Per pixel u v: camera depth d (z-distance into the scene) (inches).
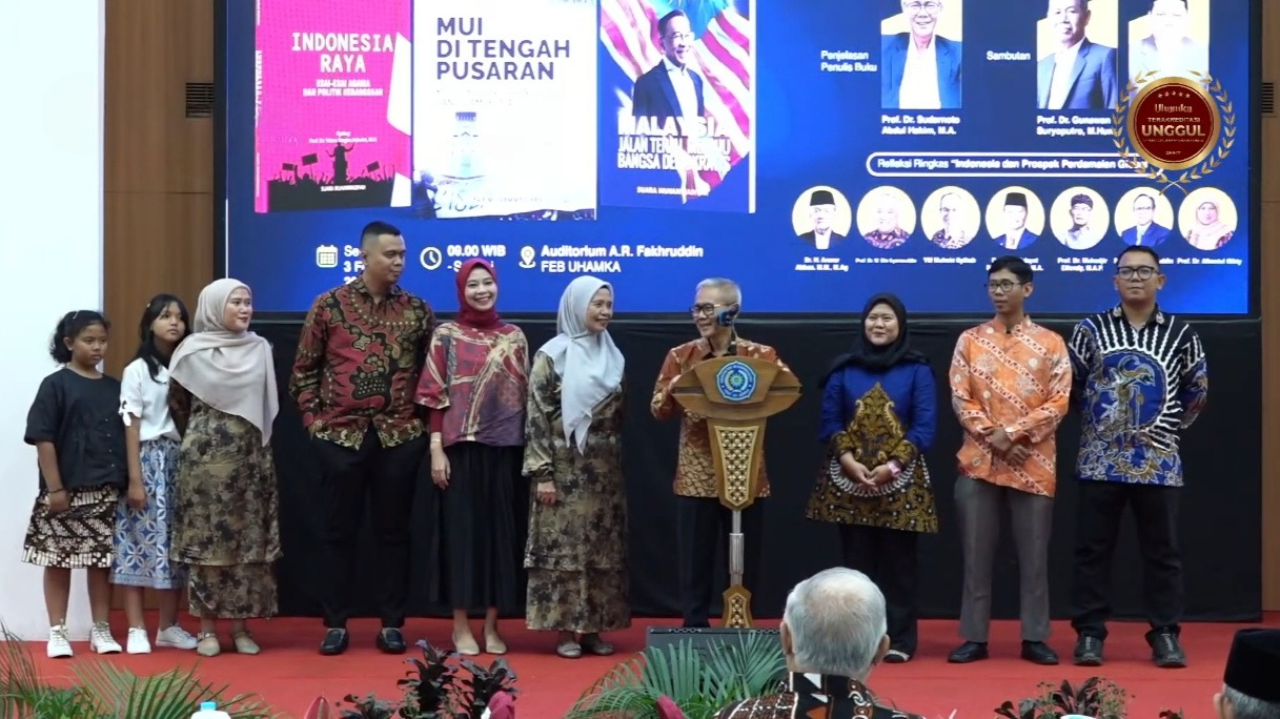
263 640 283.6
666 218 301.9
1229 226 301.6
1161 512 262.2
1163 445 262.1
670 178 301.9
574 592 265.6
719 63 301.4
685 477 265.6
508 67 301.4
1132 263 263.0
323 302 271.1
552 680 249.4
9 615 280.7
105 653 272.2
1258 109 301.0
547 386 266.8
